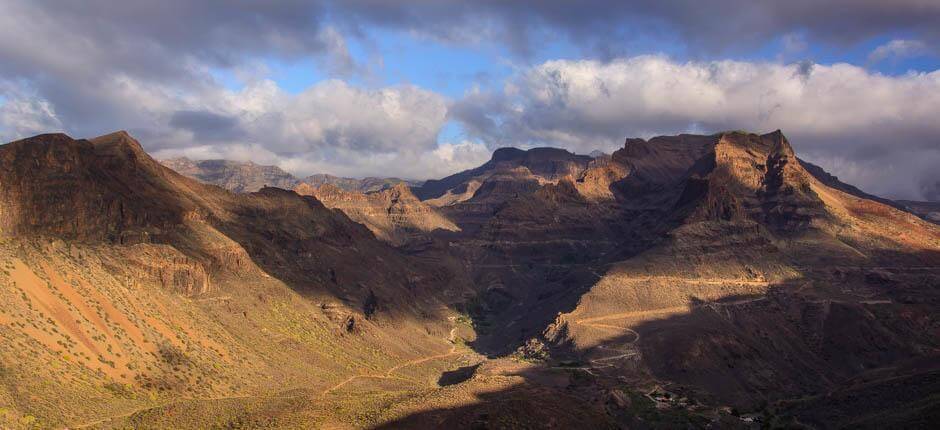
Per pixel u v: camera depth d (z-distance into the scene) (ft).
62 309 609.01
